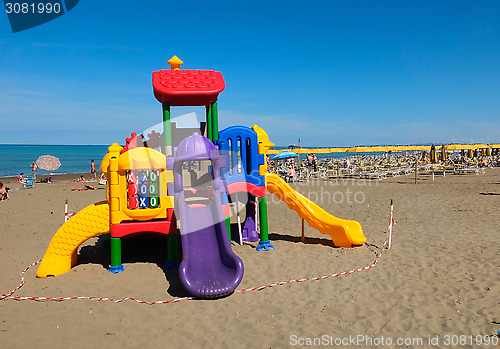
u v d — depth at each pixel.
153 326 4.89
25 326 4.89
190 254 6.47
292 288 6.15
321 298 5.70
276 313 5.23
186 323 4.96
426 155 42.75
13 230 10.98
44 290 6.18
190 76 8.77
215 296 5.66
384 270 6.89
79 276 6.88
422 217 11.65
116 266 7.13
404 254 7.82
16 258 8.07
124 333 4.70
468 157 38.16
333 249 8.54
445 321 4.82
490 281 6.08
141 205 7.17
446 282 6.14
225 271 6.21
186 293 6.04
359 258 7.72
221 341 4.47
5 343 4.45
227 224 9.12
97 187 23.91
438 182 22.11
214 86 8.42
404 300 5.51
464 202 14.06
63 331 4.76
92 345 4.41
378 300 5.55
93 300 5.73
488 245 8.17
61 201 17.17
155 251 8.58
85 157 82.62
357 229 8.73
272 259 7.90
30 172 43.34
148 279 6.72
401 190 18.81
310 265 7.39
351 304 5.45
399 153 62.44
